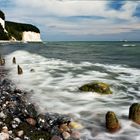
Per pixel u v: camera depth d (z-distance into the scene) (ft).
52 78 69.56
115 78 69.77
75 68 92.48
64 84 60.49
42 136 28.53
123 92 51.75
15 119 32.96
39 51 201.67
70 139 27.81
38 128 30.86
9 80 64.90
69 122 32.53
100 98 46.16
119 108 40.01
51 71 83.71
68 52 199.52
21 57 135.85
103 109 39.37
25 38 555.69
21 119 33.60
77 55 165.27
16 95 46.75
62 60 125.59
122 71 84.48
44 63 109.19
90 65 103.40
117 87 56.95
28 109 37.76
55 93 50.34
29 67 93.91
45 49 241.76
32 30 588.09
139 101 44.52
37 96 47.55
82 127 31.55
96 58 141.90
